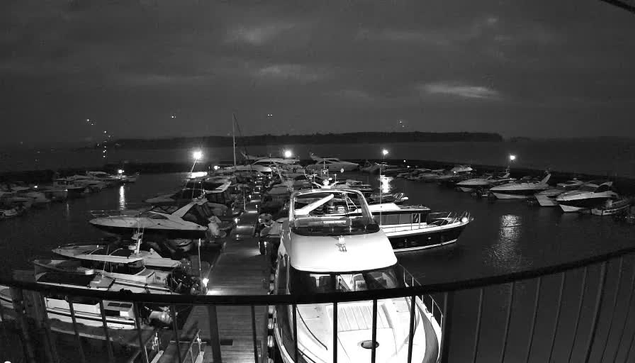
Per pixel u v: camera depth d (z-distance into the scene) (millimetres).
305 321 6176
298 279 6648
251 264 14078
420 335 5820
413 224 20266
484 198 37844
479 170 59656
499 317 12523
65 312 10094
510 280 2094
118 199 40031
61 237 24859
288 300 1846
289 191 31766
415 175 55000
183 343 7699
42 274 12055
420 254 20125
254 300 1839
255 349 2084
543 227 26219
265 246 15336
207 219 21203
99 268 13023
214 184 32719
